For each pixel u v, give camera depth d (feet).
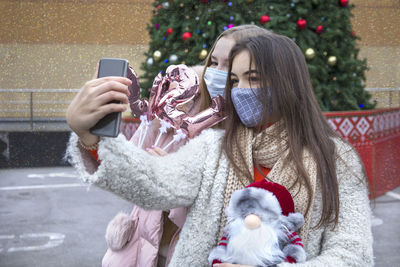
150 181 2.98
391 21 25.18
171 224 4.21
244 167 3.30
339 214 3.28
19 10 27.43
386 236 12.12
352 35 15.61
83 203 15.67
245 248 2.74
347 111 15.12
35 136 23.32
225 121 3.99
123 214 4.44
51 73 28.17
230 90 3.67
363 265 3.11
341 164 3.41
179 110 4.01
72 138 2.78
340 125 14.52
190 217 3.40
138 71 26.91
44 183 19.02
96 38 27.78
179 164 3.33
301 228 3.14
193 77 4.06
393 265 10.18
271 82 3.36
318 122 3.51
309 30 14.44
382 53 25.35
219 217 3.31
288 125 3.39
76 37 27.86
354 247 3.13
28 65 27.96
